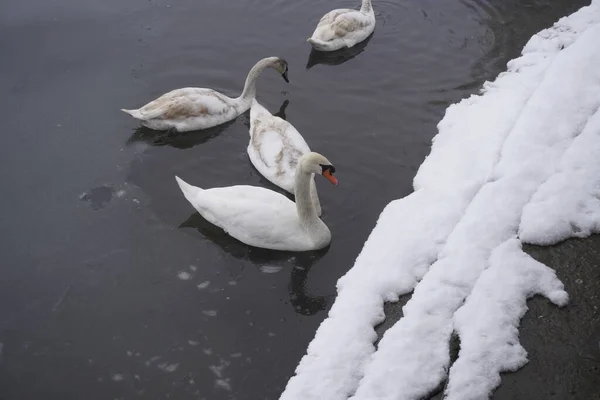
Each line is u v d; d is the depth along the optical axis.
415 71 6.95
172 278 5.59
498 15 7.45
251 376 5.14
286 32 7.45
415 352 4.80
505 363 4.68
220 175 6.22
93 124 6.58
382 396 4.69
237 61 7.16
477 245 5.15
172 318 5.40
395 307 5.13
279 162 6.09
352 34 7.21
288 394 4.83
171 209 5.98
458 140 6.14
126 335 5.34
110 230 5.86
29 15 7.57
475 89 6.69
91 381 5.16
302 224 5.67
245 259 5.68
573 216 5.18
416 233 5.42
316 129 6.48
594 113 5.80
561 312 4.85
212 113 6.55
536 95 5.97
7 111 6.68
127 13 7.62
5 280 5.62
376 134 6.41
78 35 7.38
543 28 7.25
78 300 5.51
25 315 5.45
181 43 7.31
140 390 5.12
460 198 5.58
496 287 4.91
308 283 5.55
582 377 4.64
